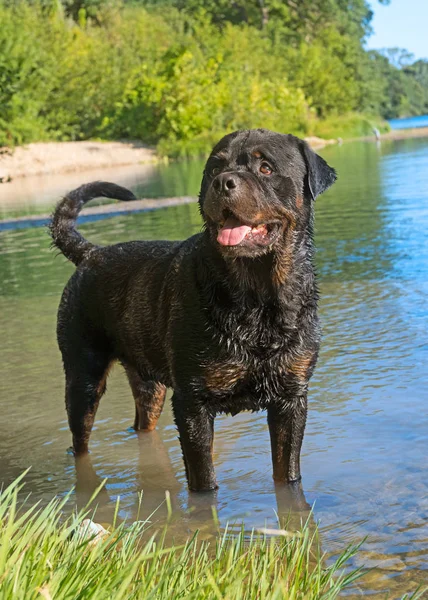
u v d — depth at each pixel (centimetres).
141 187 1000
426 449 236
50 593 148
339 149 1650
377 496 217
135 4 3519
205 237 228
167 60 1811
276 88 2109
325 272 429
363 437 246
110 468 250
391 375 283
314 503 219
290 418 230
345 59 3173
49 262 529
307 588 170
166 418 282
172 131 1720
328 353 308
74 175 1295
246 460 246
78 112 1872
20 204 888
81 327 263
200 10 3191
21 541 159
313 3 3438
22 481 246
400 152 1381
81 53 1966
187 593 160
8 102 1454
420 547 195
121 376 319
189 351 228
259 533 207
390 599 179
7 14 1614
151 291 245
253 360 226
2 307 408
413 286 379
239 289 223
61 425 278
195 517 218
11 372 319
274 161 224
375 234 535
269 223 223
